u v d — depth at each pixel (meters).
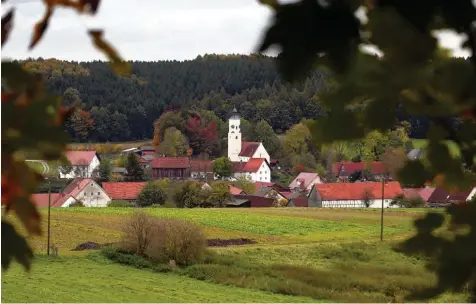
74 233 61.66
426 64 1.09
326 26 1.00
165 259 45.94
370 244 55.31
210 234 65.56
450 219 1.26
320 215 79.56
